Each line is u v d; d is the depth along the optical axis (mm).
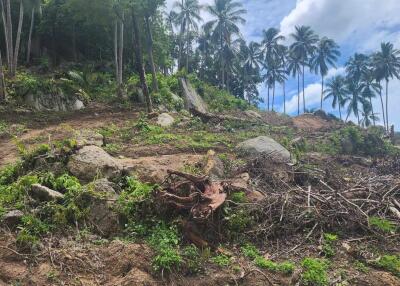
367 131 25969
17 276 5914
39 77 27359
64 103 22641
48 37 36500
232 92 63781
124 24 25391
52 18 34438
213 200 7359
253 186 9312
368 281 6215
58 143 9516
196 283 6066
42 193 7559
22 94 21781
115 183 8344
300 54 59562
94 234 7008
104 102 25078
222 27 50469
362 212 7871
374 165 16516
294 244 7227
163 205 7332
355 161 17594
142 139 15352
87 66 33062
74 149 8922
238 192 8461
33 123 18531
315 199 8180
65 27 34438
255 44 60844
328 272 6410
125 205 7328
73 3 23219
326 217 7719
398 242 7410
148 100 20953
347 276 6309
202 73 59125
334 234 7512
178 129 18375
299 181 10258
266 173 10203
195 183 7848
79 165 8484
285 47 60531
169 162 11289
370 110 64875
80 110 22203
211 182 8070
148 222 7207
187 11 48594
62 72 29656
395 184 9469
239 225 7363
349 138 23297
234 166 11102
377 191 9117
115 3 21703
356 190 9055
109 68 34250
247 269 6352
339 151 21750
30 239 6484
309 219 7664
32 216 6980
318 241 7246
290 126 29297
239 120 22188
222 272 6312
